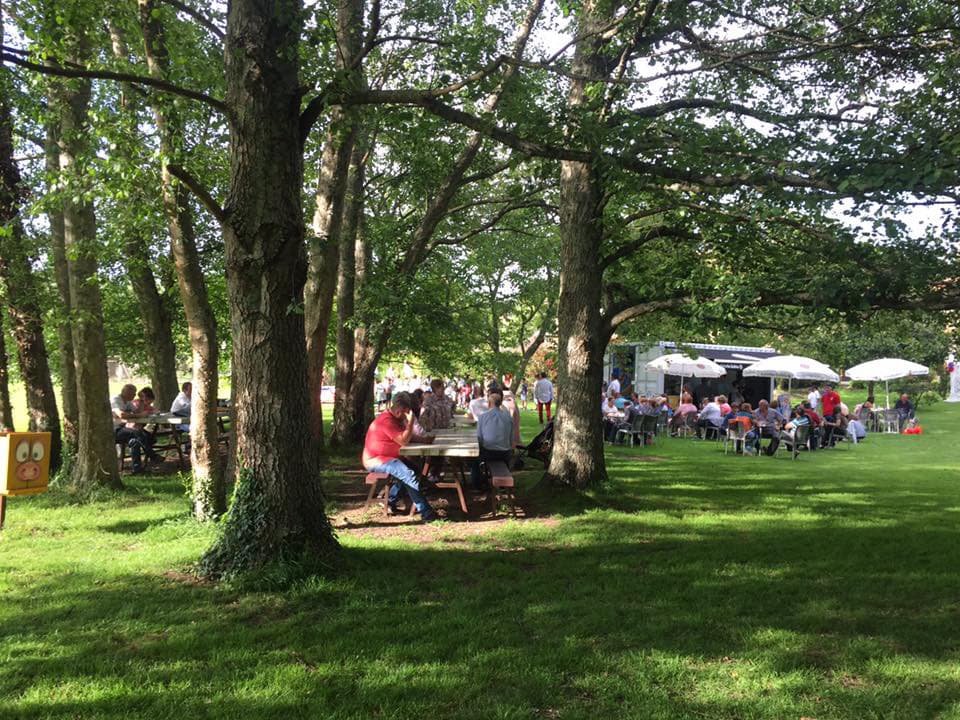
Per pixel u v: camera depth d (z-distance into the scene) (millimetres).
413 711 3705
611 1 8898
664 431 24828
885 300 7789
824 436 20984
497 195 19297
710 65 9031
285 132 6051
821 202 6582
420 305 16734
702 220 9445
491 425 10062
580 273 10516
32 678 4074
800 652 4594
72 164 8203
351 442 17234
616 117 7996
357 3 9672
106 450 10195
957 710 3809
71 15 6414
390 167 17953
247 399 6148
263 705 3738
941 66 8078
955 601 5766
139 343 21875
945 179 5707
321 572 6031
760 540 8078
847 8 8883
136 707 3727
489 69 6625
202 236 17672
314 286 12172
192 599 5547
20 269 11609
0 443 7957
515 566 6805
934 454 18953
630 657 4484
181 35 8617
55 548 7199
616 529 8609
